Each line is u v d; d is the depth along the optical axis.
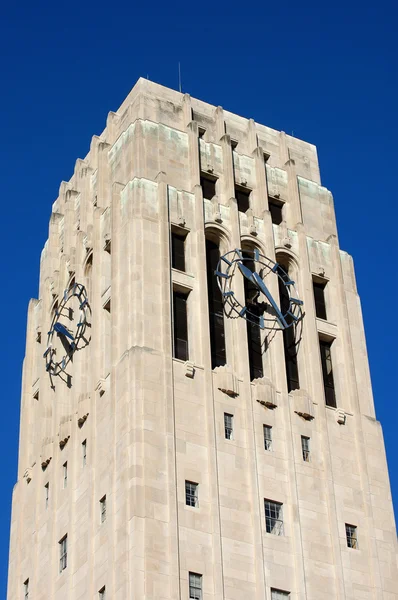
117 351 87.06
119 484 80.88
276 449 86.75
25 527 94.38
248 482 83.88
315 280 98.62
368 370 95.94
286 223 100.50
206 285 90.69
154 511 78.81
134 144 96.31
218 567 78.94
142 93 100.88
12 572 93.94
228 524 81.31
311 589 82.06
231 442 84.94
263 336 92.62
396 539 88.06
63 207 107.44
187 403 84.75
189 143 98.31
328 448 88.81
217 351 89.94
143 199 92.38
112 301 89.00
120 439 82.69
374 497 89.00
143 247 89.88
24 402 101.88
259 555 80.94
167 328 86.62
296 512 84.31
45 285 103.75
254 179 100.94
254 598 79.44
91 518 82.94
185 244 92.81
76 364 93.12
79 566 83.12
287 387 90.75
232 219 95.25
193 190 95.25
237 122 105.25
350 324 97.31
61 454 91.38
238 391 87.38
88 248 96.81
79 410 89.50
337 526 85.56
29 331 105.56
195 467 82.44
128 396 83.25
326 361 95.25
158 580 76.38
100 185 98.31
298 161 106.25
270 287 94.12
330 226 102.88
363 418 92.62
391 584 85.62
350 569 84.44
